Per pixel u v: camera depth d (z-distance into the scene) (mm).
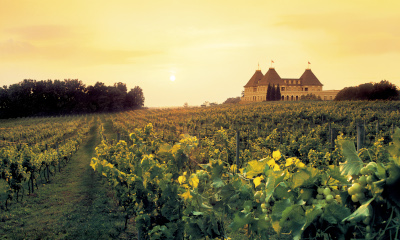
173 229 4059
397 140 1506
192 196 3264
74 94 116812
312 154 11945
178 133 26516
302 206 1848
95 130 55000
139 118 63500
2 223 8484
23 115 110500
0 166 10562
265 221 2172
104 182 12898
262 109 49219
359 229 1661
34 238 7262
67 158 20203
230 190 2701
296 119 36062
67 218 8742
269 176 2074
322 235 1778
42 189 12875
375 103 53625
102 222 8211
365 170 1592
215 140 17328
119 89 125125
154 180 4531
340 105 51906
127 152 7629
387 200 1510
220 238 3006
